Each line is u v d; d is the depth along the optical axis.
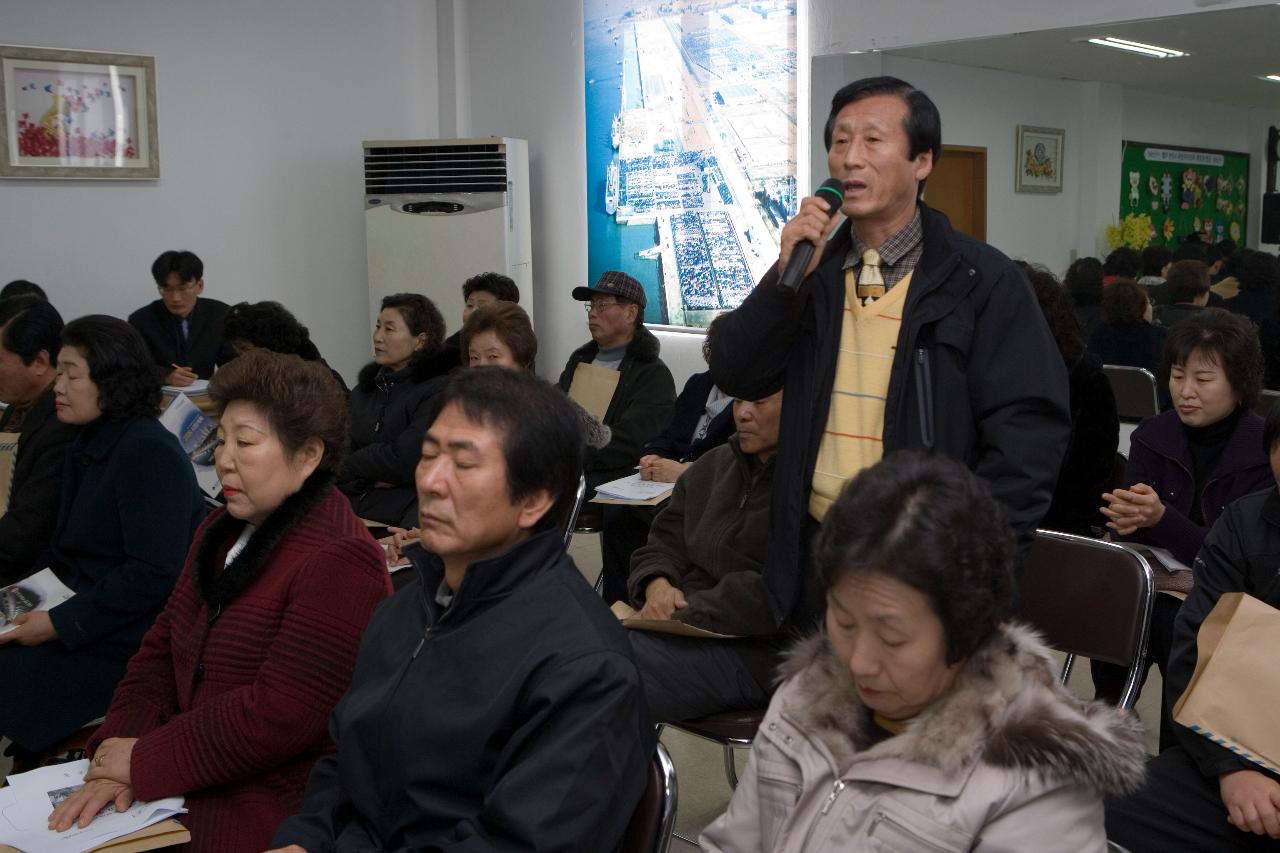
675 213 5.69
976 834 1.12
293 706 1.68
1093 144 3.95
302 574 1.74
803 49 4.97
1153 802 1.72
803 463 1.87
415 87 6.80
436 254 6.20
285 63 6.34
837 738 1.23
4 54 5.49
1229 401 2.53
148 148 5.94
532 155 6.46
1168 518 2.41
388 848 1.39
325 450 1.87
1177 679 1.86
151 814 1.65
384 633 1.51
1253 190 3.62
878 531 1.10
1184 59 3.73
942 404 1.78
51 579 2.43
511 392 1.40
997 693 1.15
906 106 1.79
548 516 1.44
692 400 3.78
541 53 6.31
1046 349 1.78
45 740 2.24
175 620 1.86
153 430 2.41
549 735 1.29
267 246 6.39
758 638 2.13
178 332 5.71
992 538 1.11
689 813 2.70
